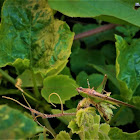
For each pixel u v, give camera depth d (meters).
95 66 0.33
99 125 0.24
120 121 0.32
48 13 0.28
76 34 0.37
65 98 0.27
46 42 0.29
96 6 0.27
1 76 0.30
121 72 0.30
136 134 0.27
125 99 0.29
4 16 0.28
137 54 0.30
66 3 0.26
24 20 0.28
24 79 0.30
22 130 0.21
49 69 0.28
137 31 0.37
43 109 0.30
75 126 0.24
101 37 0.39
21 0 0.28
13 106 0.29
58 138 0.24
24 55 0.29
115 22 0.30
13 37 0.28
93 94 0.24
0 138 0.20
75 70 0.36
